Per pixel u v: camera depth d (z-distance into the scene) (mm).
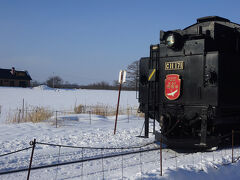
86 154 8602
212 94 8484
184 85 9227
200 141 8477
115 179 6039
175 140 8781
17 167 7145
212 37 9242
